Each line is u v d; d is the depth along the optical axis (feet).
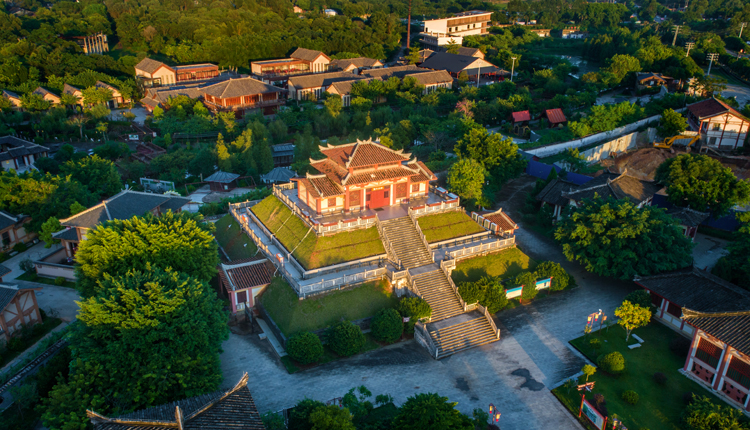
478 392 162.30
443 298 201.26
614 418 143.02
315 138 383.86
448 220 237.04
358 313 192.44
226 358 177.47
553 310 205.77
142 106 558.15
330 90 535.60
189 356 145.79
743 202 251.60
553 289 212.84
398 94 510.17
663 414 152.05
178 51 654.53
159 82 576.61
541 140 374.63
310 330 184.44
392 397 158.81
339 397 157.58
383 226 221.25
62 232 237.45
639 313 179.11
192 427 111.55
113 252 176.76
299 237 217.15
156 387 141.18
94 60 588.91
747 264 200.13
